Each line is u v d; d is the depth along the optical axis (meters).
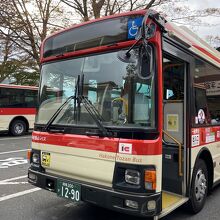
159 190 4.02
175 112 5.37
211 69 6.29
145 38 3.88
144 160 3.91
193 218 5.24
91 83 4.61
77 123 4.61
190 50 5.25
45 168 5.01
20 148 12.86
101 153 4.23
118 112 4.21
